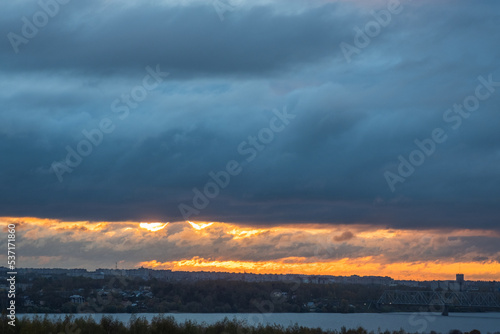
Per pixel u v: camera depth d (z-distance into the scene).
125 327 39.50
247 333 41.75
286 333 43.97
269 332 42.25
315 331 46.72
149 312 78.56
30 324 36.75
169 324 39.59
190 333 39.50
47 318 38.53
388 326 94.44
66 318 38.97
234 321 42.84
